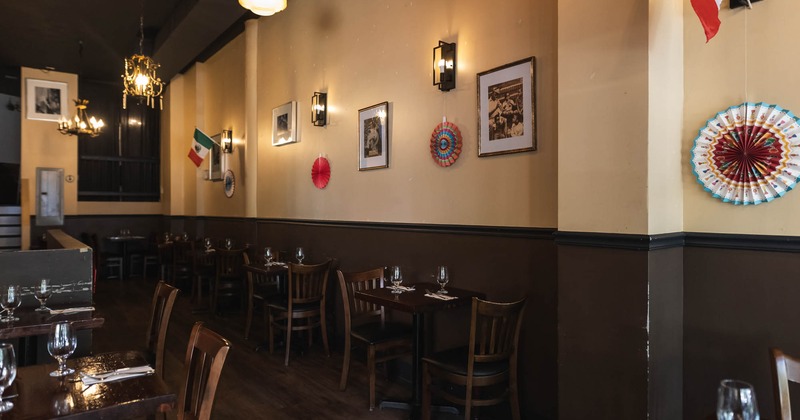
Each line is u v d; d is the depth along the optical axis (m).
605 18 2.44
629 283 2.33
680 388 2.49
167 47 7.55
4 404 1.61
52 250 3.16
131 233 10.59
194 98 8.98
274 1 3.38
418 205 4.08
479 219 3.53
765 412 2.24
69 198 9.84
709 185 2.40
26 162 9.41
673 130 2.44
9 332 2.50
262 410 3.44
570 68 2.59
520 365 3.19
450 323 3.70
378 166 4.49
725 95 2.37
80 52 8.75
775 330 2.22
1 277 3.00
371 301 3.39
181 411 1.88
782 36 2.21
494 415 3.33
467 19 3.65
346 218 5.00
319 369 4.29
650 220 2.27
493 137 3.41
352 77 4.92
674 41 2.46
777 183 2.20
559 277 2.63
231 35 7.54
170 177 9.74
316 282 4.71
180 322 6.00
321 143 5.42
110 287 8.81
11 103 9.73
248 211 6.91
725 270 2.37
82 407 1.60
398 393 3.75
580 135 2.54
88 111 10.30
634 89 2.32
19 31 7.80
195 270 6.80
